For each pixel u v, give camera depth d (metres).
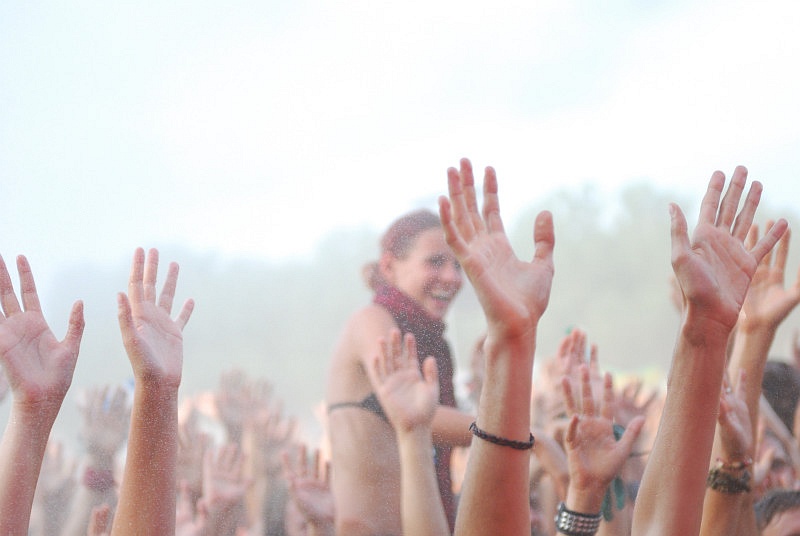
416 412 1.85
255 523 2.11
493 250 1.44
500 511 1.38
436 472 1.89
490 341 1.40
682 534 1.50
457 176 1.45
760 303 2.06
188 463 2.11
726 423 1.87
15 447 1.46
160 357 1.57
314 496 1.96
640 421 1.84
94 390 2.14
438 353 1.98
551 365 2.46
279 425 2.47
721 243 1.57
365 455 1.88
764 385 2.81
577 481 1.80
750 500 1.93
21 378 1.48
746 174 1.61
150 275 1.64
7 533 1.43
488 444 1.38
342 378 1.94
